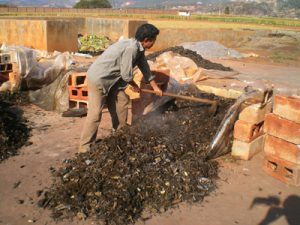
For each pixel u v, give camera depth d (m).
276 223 3.77
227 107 6.24
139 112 5.98
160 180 4.21
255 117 4.96
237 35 21.78
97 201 3.88
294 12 190.75
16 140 5.55
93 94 4.83
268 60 16.67
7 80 7.73
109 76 4.77
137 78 5.96
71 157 5.10
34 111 7.07
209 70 10.06
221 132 5.04
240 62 15.68
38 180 4.48
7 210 3.86
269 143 4.71
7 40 15.33
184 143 5.09
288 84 10.51
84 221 3.67
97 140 5.56
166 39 19.33
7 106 7.12
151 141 4.89
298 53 19.31
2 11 49.84
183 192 4.16
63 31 15.20
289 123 4.43
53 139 5.75
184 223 3.71
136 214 3.79
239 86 7.77
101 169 4.28
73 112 6.84
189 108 6.23
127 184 4.05
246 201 4.14
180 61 8.29
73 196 3.97
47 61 8.32
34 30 14.71
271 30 24.27
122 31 19.92
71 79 6.93
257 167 4.96
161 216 3.80
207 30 20.41
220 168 4.88
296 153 4.43
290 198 4.23
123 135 4.95
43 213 3.82
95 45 17.02
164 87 6.30
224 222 3.75
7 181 4.44
